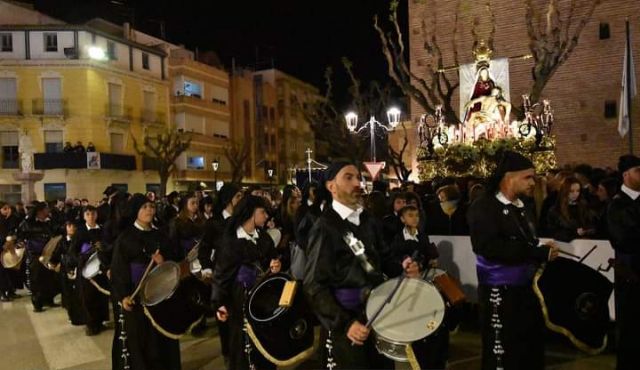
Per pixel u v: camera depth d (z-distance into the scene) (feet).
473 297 22.97
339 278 12.17
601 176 27.81
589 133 63.46
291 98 199.72
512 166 14.40
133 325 18.69
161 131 144.05
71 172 124.36
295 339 15.76
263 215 18.44
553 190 24.35
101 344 26.61
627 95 45.52
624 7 61.21
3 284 39.81
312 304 12.38
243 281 17.88
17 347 26.35
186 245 28.17
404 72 54.60
